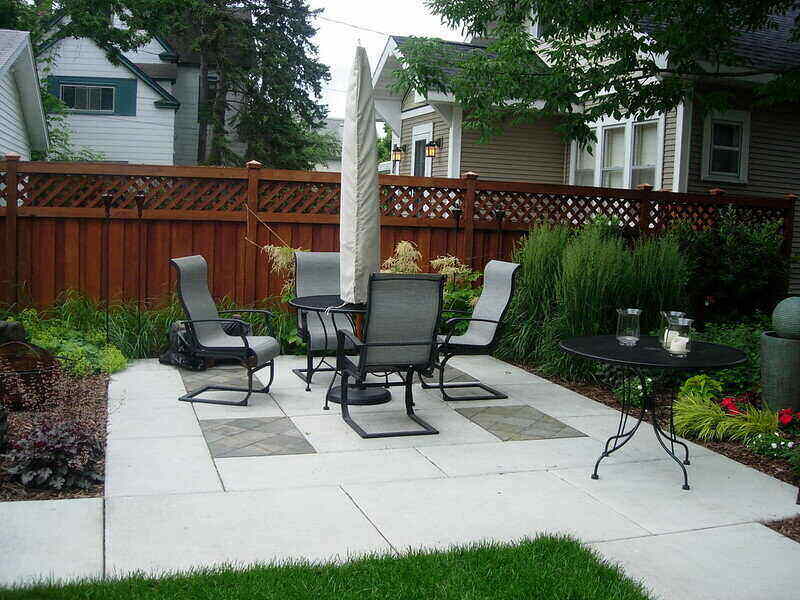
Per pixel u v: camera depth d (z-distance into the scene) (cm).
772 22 936
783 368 514
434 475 417
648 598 276
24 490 372
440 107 1259
